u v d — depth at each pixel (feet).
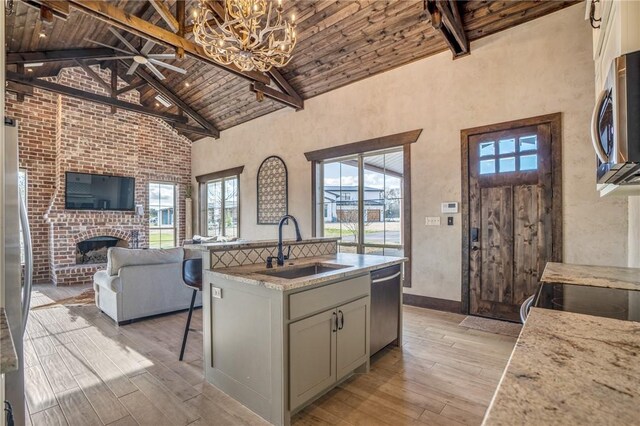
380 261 9.30
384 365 8.75
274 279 6.59
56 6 10.47
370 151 16.34
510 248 11.98
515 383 2.11
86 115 21.79
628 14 3.65
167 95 22.31
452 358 9.16
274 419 6.33
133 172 24.26
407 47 14.05
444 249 13.55
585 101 10.60
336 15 13.47
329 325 7.16
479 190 12.69
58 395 7.37
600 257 10.30
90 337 10.84
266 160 21.50
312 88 18.16
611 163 3.68
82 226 21.20
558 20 11.07
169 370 8.53
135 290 12.39
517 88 11.83
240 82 19.56
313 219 18.69
